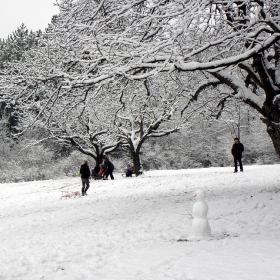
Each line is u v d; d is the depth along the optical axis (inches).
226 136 2156.7
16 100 560.4
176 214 483.8
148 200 653.9
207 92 759.1
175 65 450.3
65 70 545.0
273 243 292.4
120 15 450.9
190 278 211.3
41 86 555.5
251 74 556.1
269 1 468.8
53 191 1050.7
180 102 914.7
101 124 1341.0
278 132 539.2
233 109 925.8
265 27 465.1
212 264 238.2
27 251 340.2
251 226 377.4
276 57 553.3
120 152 2269.9
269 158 2089.1
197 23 446.6
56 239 390.9
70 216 568.7
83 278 239.3
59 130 1381.6
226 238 326.0
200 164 2287.2
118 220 487.5
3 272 271.3
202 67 445.7
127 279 222.4
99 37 467.5
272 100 537.6
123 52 482.9
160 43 456.1
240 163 1011.9
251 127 2063.2
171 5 435.2
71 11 491.8
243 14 487.5
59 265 281.4
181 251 285.9
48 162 2192.4
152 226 420.2
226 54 596.4
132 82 557.6
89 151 1450.5
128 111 1234.6
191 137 2265.0
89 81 473.4
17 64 768.3
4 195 1051.3
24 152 2160.4
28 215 622.8
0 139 2223.2
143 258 273.7
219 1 439.8
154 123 1296.8
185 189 759.7
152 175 1320.1
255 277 203.8
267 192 571.2
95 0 496.7
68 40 495.5
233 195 587.2
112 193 832.3
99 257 294.7
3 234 460.8
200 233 340.8
